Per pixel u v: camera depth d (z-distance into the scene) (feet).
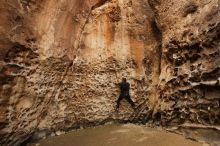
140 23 20.35
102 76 20.33
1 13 12.62
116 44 20.40
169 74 18.88
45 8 15.14
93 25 19.88
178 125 17.52
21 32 13.88
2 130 13.61
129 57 20.45
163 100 19.27
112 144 16.31
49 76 16.87
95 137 17.76
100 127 20.16
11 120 14.11
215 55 14.71
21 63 14.26
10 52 13.38
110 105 20.67
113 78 20.58
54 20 16.10
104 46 20.24
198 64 16.10
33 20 14.56
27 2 14.03
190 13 17.10
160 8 19.86
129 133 18.30
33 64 15.15
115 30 20.38
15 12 13.37
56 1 15.72
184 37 17.38
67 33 17.65
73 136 18.08
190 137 16.22
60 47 17.17
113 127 20.02
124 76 20.61
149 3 20.33
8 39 13.14
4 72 13.14
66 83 18.88
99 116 20.43
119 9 20.16
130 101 20.67
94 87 20.16
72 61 19.01
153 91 20.21
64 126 18.86
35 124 16.49
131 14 20.24
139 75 20.47
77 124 19.63
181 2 18.07
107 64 20.40
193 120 16.30
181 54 17.71
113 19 20.29
